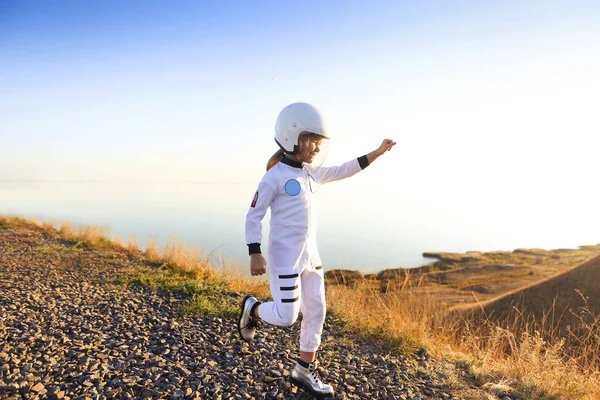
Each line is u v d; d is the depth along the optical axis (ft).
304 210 8.57
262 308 9.21
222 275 23.27
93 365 10.24
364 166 9.58
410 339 13.08
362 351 12.38
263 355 11.59
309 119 8.32
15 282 20.18
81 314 15.25
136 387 9.26
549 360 11.02
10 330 12.76
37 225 43.42
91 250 31.35
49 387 9.05
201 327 14.10
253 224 8.34
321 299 9.05
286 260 8.53
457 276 199.82
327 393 9.16
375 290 17.75
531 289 73.87
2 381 9.17
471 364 11.79
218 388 9.36
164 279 21.39
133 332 13.41
